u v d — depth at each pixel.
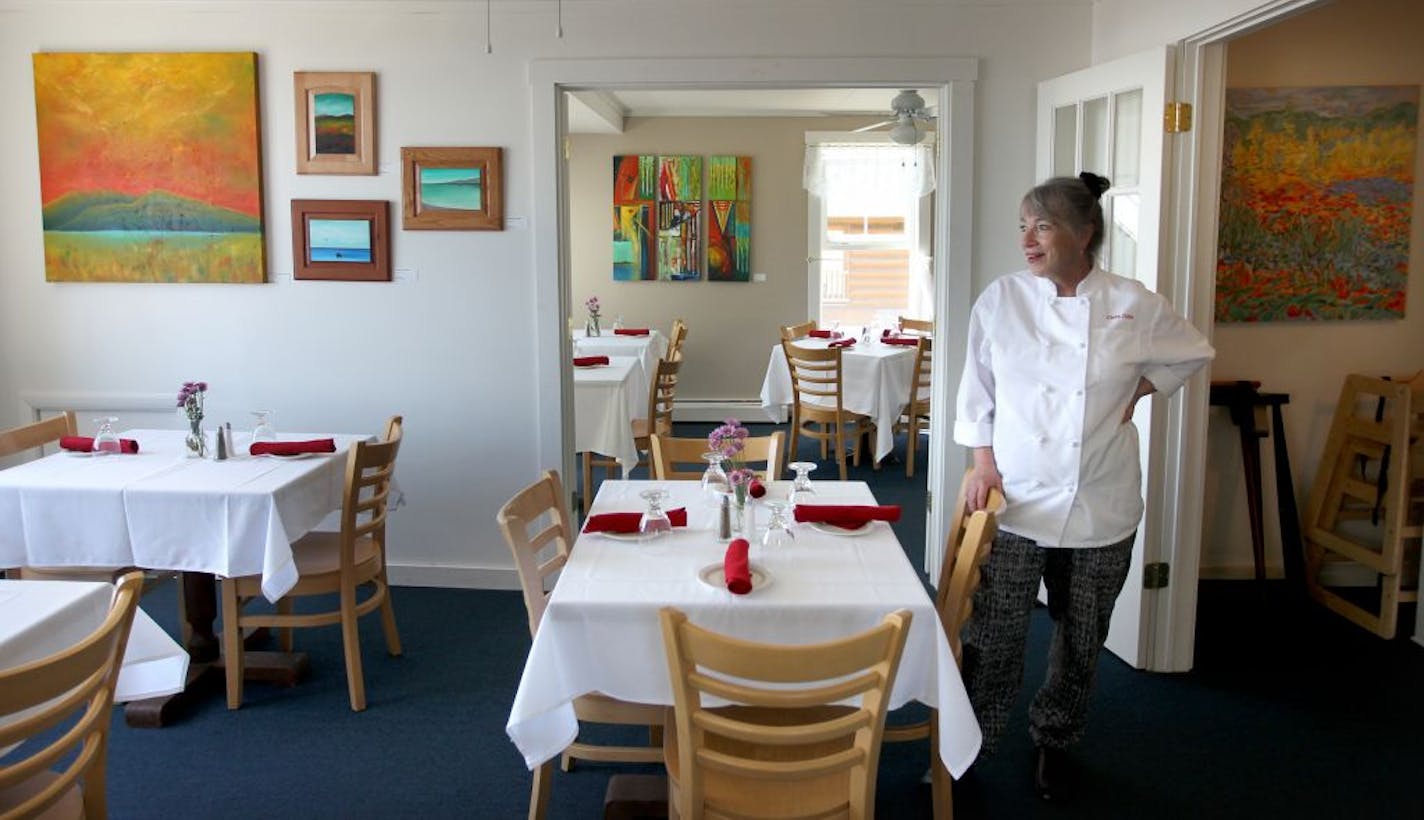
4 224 4.17
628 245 8.10
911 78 3.98
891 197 8.15
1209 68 3.21
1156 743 2.97
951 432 4.14
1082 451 2.48
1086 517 2.50
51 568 3.15
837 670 1.74
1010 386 2.55
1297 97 3.96
